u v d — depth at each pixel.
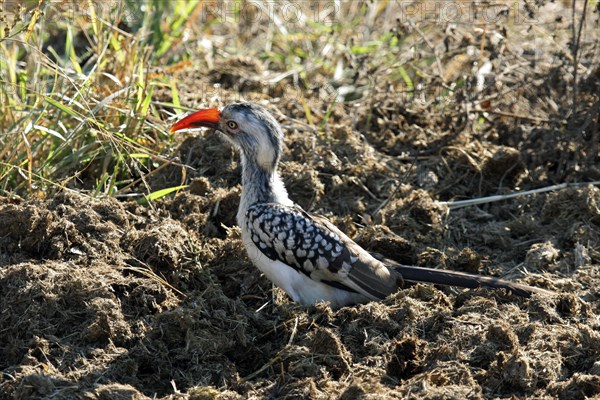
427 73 14.98
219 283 10.32
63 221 10.30
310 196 12.02
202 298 9.74
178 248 10.29
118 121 12.45
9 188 11.62
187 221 11.20
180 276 10.08
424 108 14.01
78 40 15.99
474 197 12.67
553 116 13.39
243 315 9.53
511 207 12.35
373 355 9.05
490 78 14.41
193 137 12.64
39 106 12.37
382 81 15.12
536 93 13.86
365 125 14.01
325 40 16.94
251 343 9.22
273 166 10.44
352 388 8.18
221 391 8.54
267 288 10.48
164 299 9.66
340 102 14.73
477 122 14.05
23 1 13.85
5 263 9.90
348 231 11.33
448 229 11.78
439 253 11.01
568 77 13.76
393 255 11.10
